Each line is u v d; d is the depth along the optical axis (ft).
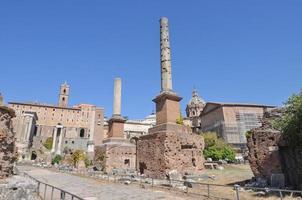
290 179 61.57
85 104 473.26
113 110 120.47
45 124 435.12
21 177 56.59
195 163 82.48
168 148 77.66
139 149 89.76
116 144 108.78
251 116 252.01
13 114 59.31
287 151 63.57
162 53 94.68
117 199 50.44
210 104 276.41
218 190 60.34
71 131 445.78
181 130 83.10
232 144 242.17
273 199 49.34
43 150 366.22
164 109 84.38
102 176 92.17
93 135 453.99
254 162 67.97
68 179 91.15
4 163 54.60
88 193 58.85
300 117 57.47
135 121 418.31
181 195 53.36
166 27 99.25
